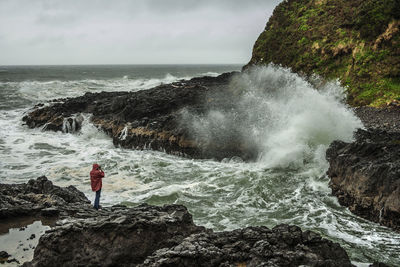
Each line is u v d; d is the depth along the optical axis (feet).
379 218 38.22
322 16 103.04
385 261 30.55
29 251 26.37
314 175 52.54
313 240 27.30
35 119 89.86
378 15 82.23
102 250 24.66
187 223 29.22
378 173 39.55
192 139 65.21
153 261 23.06
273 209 42.16
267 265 23.00
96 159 62.80
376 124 59.72
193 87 101.24
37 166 57.93
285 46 107.76
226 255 25.12
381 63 78.07
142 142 70.38
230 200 44.57
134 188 48.57
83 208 32.96
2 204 32.48
